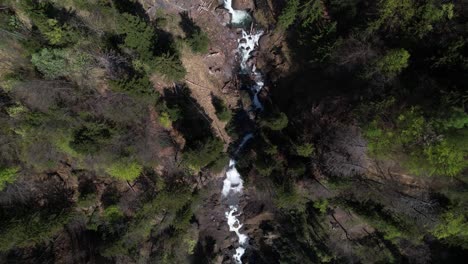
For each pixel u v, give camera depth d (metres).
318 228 44.28
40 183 40.84
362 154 37.72
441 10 33.97
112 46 38.28
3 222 37.25
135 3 41.72
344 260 43.62
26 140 37.84
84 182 43.16
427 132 32.91
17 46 34.47
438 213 36.75
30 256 40.03
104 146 39.91
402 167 37.00
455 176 35.06
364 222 42.06
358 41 37.78
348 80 40.28
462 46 33.69
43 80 35.72
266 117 45.66
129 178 43.78
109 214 43.22
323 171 40.06
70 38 35.16
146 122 43.28
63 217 41.16
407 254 41.03
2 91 36.22
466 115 30.53
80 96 37.72
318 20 41.12
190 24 45.62
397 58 34.50
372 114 36.19
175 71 41.69
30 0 33.50
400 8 34.97
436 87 34.16
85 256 42.62
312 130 41.91
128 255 44.31
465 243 37.19
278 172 42.69
